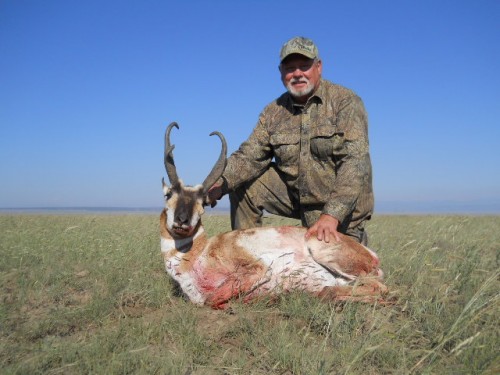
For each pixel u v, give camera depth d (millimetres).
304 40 2086
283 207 2379
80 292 2141
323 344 1364
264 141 2279
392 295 1766
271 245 1933
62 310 1782
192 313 1729
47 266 2477
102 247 2816
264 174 2369
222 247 1932
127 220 4875
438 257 2354
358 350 1343
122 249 2691
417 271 2125
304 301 1781
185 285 1921
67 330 1653
